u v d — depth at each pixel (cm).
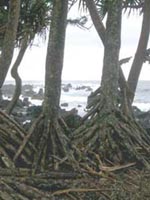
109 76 810
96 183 649
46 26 1152
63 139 711
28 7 1108
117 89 816
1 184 561
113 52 813
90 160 716
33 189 580
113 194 625
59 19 752
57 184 619
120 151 751
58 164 679
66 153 695
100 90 816
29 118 1483
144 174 713
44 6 1122
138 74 1023
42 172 652
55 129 716
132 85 1018
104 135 763
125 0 1040
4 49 870
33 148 690
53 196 592
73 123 922
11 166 643
